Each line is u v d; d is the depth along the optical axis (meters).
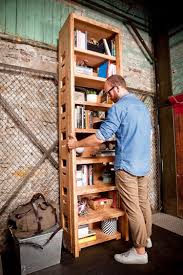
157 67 3.34
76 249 1.86
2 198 2.06
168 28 3.18
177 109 2.96
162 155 3.21
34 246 1.62
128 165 1.70
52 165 2.35
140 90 3.19
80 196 2.32
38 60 2.34
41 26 2.41
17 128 2.17
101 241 2.06
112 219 2.19
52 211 1.79
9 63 2.17
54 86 2.43
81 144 1.84
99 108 2.43
